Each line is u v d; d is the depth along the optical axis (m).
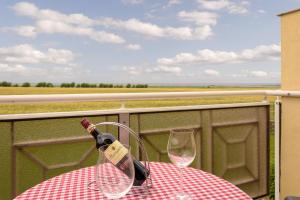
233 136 2.58
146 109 2.12
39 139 1.81
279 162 2.60
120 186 0.89
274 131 2.64
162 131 2.22
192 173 1.24
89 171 1.28
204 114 2.41
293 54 2.40
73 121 1.90
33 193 1.05
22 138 1.76
